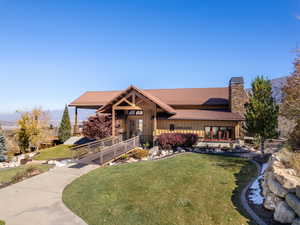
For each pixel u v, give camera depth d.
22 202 6.88
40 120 21.11
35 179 9.45
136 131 19.44
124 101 18.19
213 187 7.01
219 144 15.99
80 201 6.75
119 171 9.86
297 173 5.55
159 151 15.13
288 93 8.85
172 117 17.73
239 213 5.20
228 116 16.73
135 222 5.20
